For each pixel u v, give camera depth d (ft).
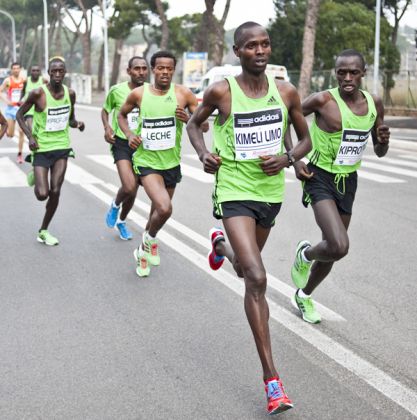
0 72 171.83
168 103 19.57
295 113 13.62
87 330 15.87
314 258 15.76
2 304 17.69
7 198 32.83
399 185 37.83
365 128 15.44
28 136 22.68
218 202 13.43
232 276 20.24
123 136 23.06
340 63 15.20
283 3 130.00
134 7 168.04
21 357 14.26
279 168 13.17
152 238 20.04
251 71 13.03
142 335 15.56
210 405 12.19
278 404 11.42
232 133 13.26
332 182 15.70
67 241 24.58
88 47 194.08
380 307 17.60
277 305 17.56
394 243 24.63
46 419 11.68
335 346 14.87
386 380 13.17
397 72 103.60
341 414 11.85
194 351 14.65
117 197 24.23
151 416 11.78
